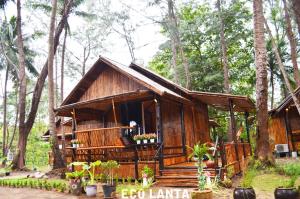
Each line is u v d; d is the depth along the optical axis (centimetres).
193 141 1558
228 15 2909
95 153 1409
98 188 1108
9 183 1286
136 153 1216
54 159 1555
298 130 2002
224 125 2897
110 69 1538
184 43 3084
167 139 1383
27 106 4234
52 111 1583
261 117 1273
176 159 1347
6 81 3381
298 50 3012
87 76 1550
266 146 1252
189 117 1572
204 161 1292
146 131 1453
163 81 1560
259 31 1308
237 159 1312
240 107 1686
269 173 1181
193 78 2977
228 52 3303
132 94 1238
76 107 1428
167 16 2870
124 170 1238
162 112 1438
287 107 1967
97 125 1589
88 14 2678
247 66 3116
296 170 1129
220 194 898
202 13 3325
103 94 1540
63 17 2034
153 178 1133
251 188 767
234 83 3334
